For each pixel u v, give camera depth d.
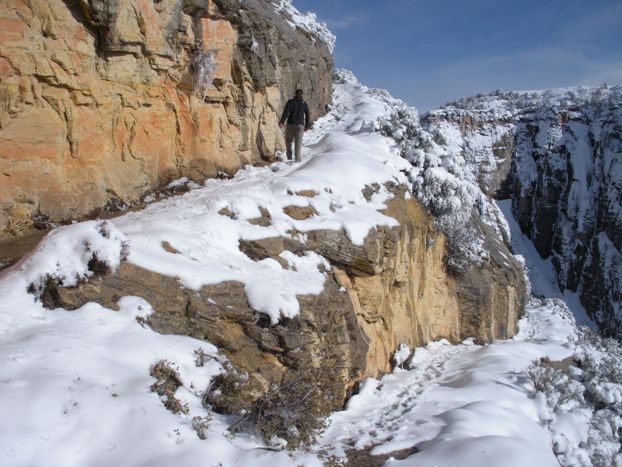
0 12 6.96
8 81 7.10
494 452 5.53
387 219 10.02
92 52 8.09
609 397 10.45
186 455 4.05
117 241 5.72
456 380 9.20
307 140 16.42
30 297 5.16
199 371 5.23
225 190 9.26
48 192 7.66
